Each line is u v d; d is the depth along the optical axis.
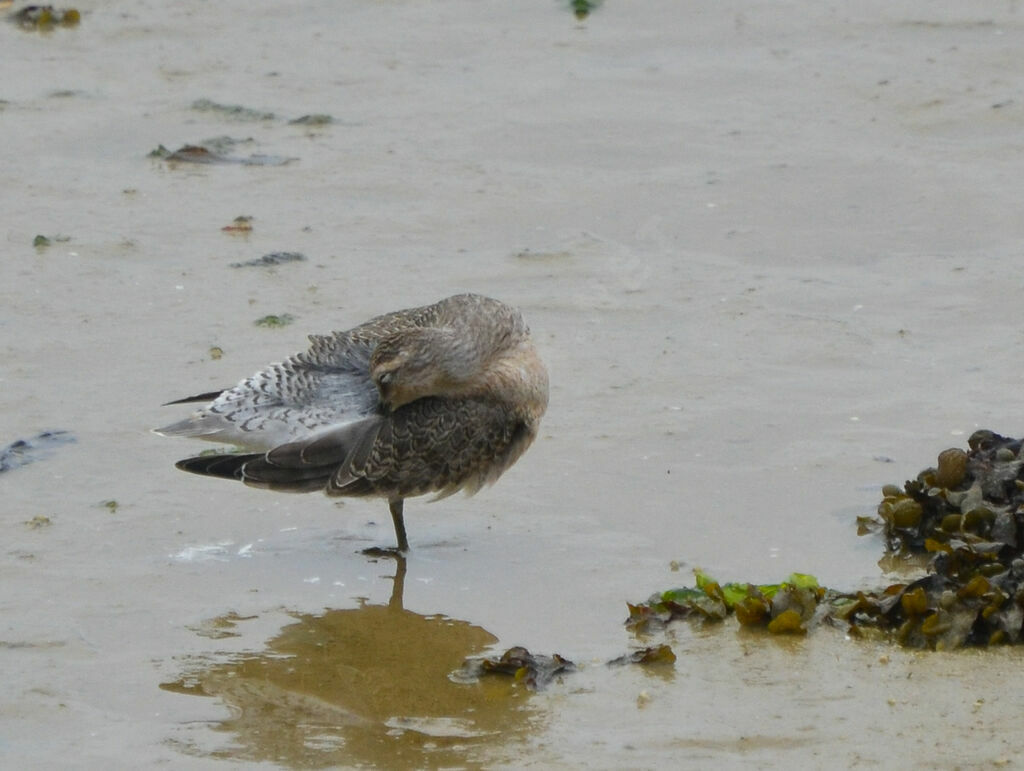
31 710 10.40
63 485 13.52
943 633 10.91
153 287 17.27
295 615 11.76
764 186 19.56
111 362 15.62
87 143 21.39
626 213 19.02
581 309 16.69
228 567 12.48
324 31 25.39
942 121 20.98
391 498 12.79
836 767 9.46
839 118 21.36
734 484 13.35
